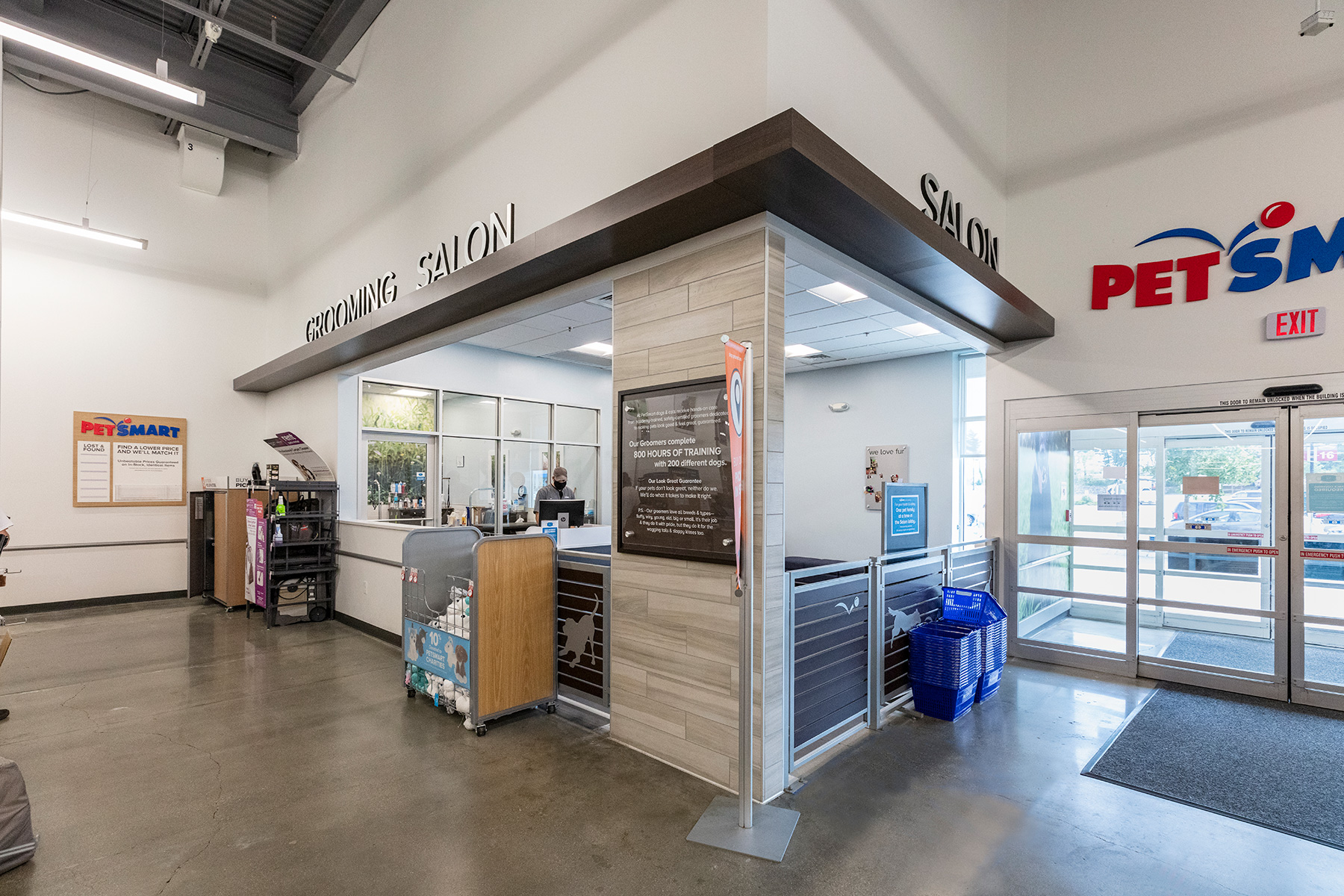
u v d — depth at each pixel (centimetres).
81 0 631
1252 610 426
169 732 355
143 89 669
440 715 382
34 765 315
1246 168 428
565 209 382
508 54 436
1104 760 322
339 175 684
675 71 314
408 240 559
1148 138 465
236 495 700
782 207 278
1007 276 528
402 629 416
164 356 770
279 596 630
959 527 778
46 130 702
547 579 387
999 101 518
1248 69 428
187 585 779
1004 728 364
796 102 288
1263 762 321
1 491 666
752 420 265
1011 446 530
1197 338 445
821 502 894
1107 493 484
